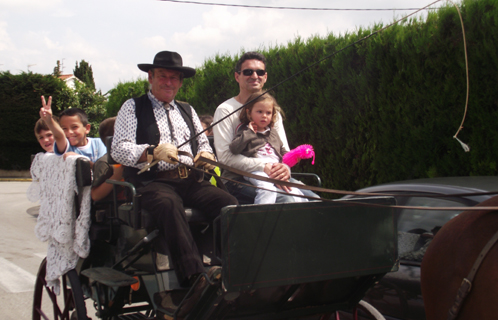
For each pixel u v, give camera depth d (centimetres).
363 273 249
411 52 652
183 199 310
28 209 1192
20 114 2252
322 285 261
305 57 817
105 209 347
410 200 332
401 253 312
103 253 348
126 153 298
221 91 1024
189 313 238
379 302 314
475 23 582
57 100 2252
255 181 333
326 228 239
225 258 212
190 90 1152
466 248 219
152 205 278
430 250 242
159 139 322
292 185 237
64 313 348
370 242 252
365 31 734
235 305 241
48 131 411
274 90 877
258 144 342
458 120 606
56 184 341
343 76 755
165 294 262
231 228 214
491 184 318
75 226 324
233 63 998
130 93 1507
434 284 234
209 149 352
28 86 2248
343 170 774
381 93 698
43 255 680
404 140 673
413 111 659
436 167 636
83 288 348
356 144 748
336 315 291
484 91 579
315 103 806
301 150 324
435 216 309
